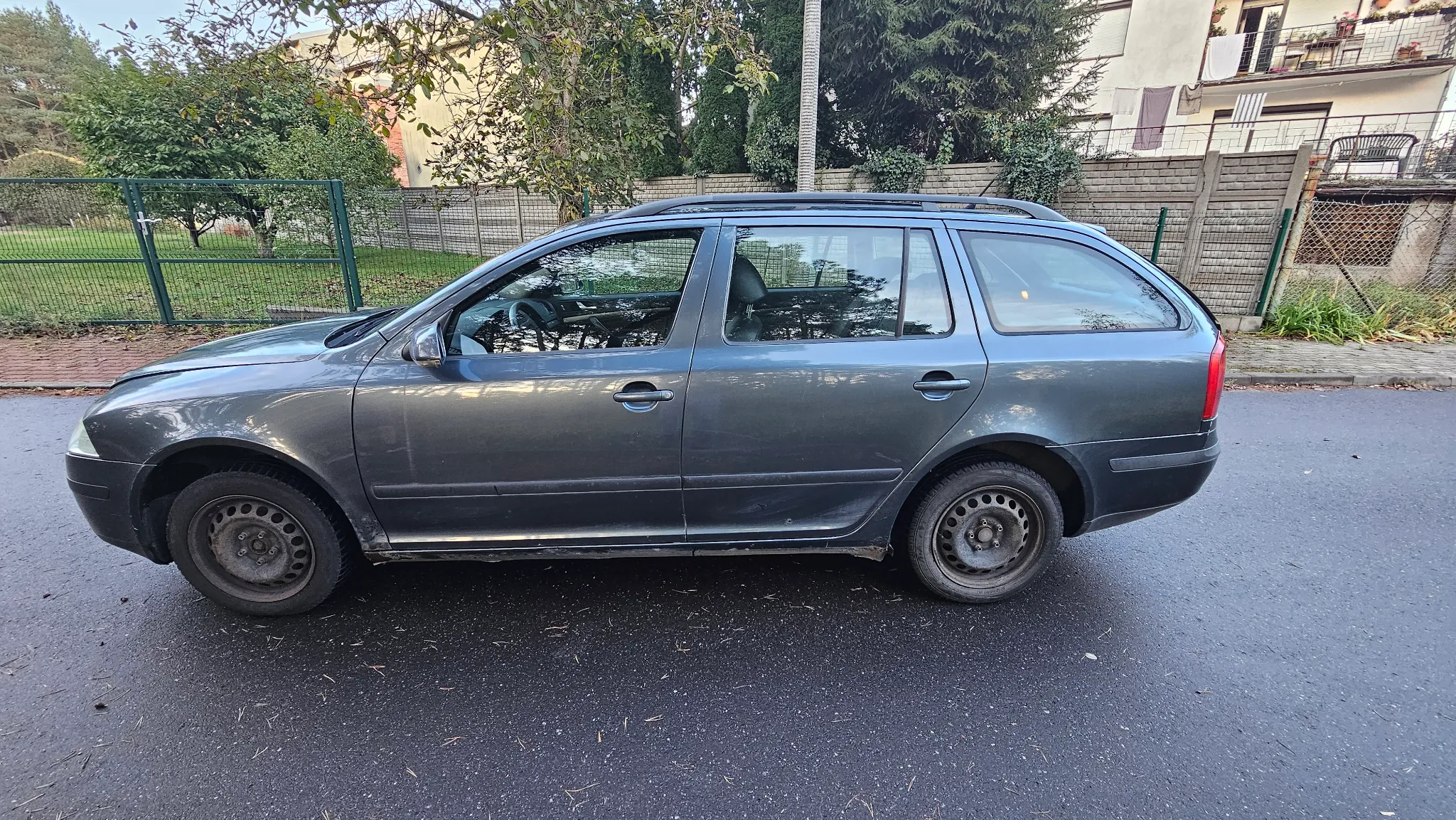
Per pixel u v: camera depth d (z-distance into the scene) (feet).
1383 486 14.24
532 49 19.57
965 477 9.30
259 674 8.18
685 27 22.63
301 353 8.77
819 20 30.63
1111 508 9.53
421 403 8.32
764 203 9.53
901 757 6.97
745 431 8.70
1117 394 8.98
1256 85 59.72
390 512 8.80
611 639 8.98
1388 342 28.22
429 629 9.15
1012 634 9.11
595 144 23.56
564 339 8.81
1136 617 9.51
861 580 10.52
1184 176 30.48
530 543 9.12
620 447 8.63
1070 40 39.65
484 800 6.41
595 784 6.61
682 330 8.66
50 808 6.20
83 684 7.92
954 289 9.00
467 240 37.29
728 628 9.26
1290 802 6.39
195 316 27.35
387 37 19.24
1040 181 33.42
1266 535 12.04
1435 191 36.65
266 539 9.04
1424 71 55.11
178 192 26.25
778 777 6.71
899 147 38.75
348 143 42.96
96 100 44.19
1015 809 6.30
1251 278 29.94
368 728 7.33
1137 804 6.35
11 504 12.68
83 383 20.39
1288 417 19.17
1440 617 9.52
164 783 6.54
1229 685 8.08
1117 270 9.29
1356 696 7.88
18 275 26.32
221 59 19.74
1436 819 6.18
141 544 8.92
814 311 8.95
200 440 8.31
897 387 8.71
